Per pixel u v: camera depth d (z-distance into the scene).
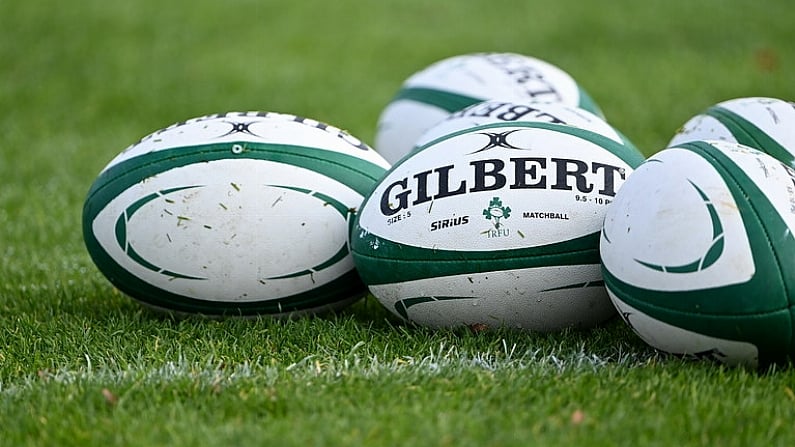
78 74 33.66
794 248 9.90
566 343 11.75
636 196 10.63
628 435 9.15
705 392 10.00
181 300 12.63
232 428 9.27
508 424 9.32
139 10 44.16
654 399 9.90
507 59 18.56
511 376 10.51
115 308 13.64
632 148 12.45
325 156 12.62
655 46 37.38
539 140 11.66
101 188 12.69
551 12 44.97
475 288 11.46
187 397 10.14
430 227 11.45
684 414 9.52
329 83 33.34
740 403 9.78
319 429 9.22
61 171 22.66
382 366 10.97
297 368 11.05
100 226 12.62
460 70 18.52
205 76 33.72
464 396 9.99
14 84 32.25
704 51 36.06
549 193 11.33
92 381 10.64
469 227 11.31
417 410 9.52
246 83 32.84
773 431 9.27
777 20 40.91
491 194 11.34
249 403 9.86
